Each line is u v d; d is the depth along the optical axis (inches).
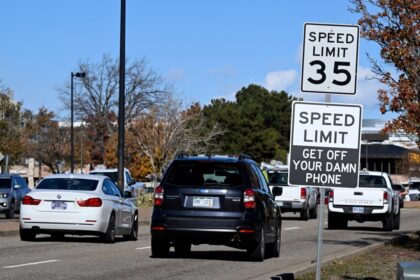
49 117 7500.0
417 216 4173.2
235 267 1453.0
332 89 983.6
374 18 1852.9
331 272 1349.7
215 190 1504.7
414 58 1809.8
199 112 6186.0
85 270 1358.3
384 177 2878.9
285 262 1573.6
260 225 1531.7
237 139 7313.0
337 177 970.7
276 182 3467.0
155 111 5851.4
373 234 2608.3
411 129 1796.3
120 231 2033.7
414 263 723.4
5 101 6402.6
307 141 976.9
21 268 1368.1
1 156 4042.8
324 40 986.1
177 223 1505.9
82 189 1942.7
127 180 3607.3
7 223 2524.6
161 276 1296.8
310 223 3253.0
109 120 6663.4
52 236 2127.2
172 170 1547.7
